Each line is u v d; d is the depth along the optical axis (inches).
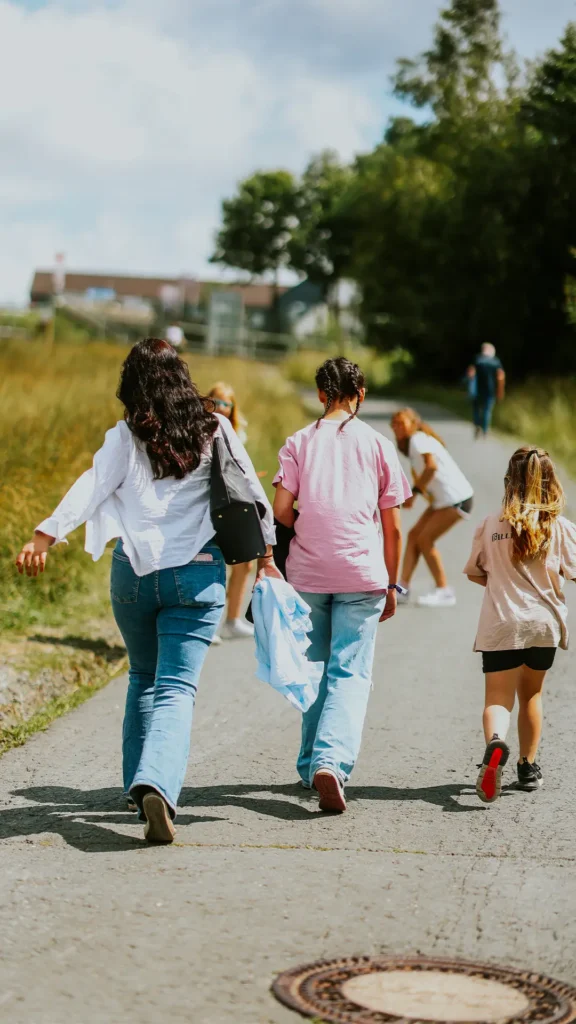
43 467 459.5
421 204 1718.8
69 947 155.3
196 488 202.7
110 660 332.5
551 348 1627.7
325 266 3853.3
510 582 227.1
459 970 149.4
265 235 4190.5
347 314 3772.1
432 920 164.7
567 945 157.0
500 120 1578.5
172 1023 135.0
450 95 1633.9
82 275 4505.4
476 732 269.0
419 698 300.2
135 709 211.6
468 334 1683.1
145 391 201.2
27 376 905.5
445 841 198.7
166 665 201.3
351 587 220.7
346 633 223.1
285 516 224.5
